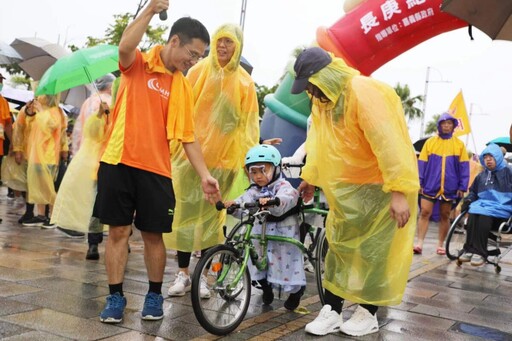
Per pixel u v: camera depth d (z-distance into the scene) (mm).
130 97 3533
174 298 4270
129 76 3566
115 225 3496
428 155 7824
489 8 3715
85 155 5594
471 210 6828
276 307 4285
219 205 3793
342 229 3611
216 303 3826
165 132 3602
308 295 4766
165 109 3604
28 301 3840
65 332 3266
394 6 6906
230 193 4770
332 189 3621
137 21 3385
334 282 3666
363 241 3572
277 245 4047
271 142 5195
